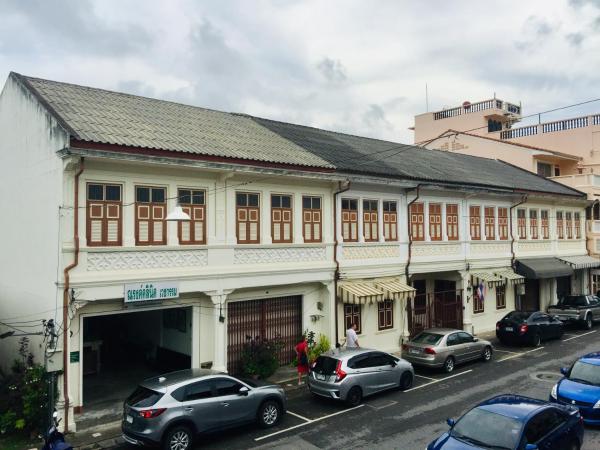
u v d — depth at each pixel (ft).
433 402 47.09
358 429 40.34
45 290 42.68
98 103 53.62
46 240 42.83
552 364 61.62
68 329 40.60
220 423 37.55
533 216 94.94
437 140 133.59
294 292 58.13
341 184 59.82
